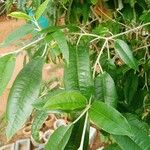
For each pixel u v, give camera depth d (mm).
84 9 761
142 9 733
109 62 491
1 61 345
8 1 999
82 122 342
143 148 298
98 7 789
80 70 363
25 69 358
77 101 305
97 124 288
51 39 342
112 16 796
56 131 306
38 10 379
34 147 1708
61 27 396
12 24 3086
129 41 695
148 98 592
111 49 671
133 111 546
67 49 333
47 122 1783
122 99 537
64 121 1740
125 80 548
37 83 350
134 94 571
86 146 342
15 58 350
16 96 343
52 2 797
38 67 359
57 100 298
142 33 715
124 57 426
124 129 278
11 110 337
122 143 294
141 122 337
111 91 377
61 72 1187
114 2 768
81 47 379
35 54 403
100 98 375
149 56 620
